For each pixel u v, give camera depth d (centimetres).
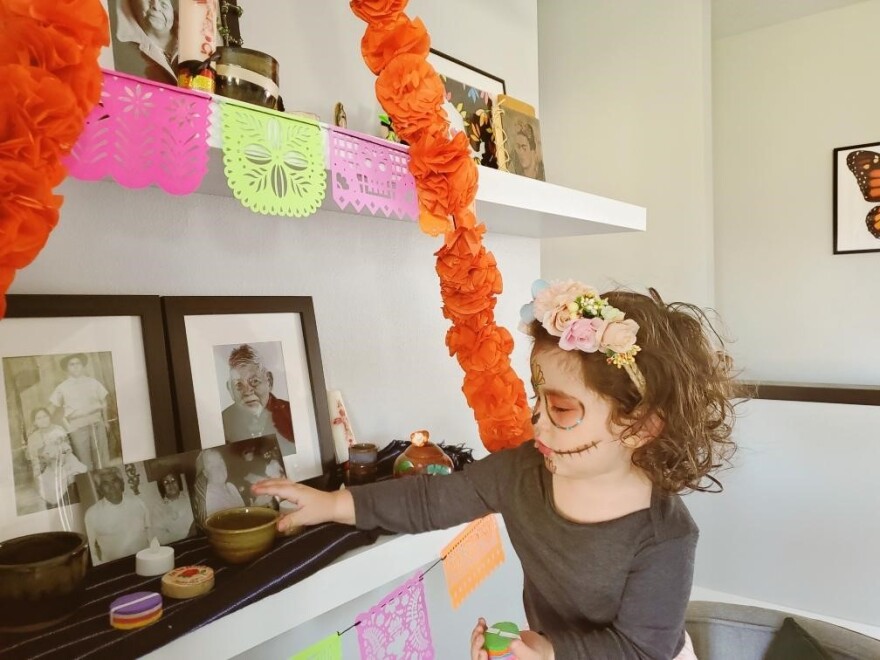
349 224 113
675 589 79
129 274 84
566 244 273
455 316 91
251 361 91
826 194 276
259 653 95
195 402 83
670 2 237
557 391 77
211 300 88
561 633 78
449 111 126
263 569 69
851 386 234
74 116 46
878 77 263
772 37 285
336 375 111
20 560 62
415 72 79
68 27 47
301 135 71
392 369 122
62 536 63
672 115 240
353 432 113
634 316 80
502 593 153
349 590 78
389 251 121
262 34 99
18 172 43
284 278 103
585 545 81
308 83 106
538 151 143
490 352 91
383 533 86
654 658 77
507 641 75
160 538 74
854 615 222
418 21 81
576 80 264
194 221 91
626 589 80
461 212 84
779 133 285
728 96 297
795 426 231
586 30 260
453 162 82
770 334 291
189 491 78
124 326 78
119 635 56
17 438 67
